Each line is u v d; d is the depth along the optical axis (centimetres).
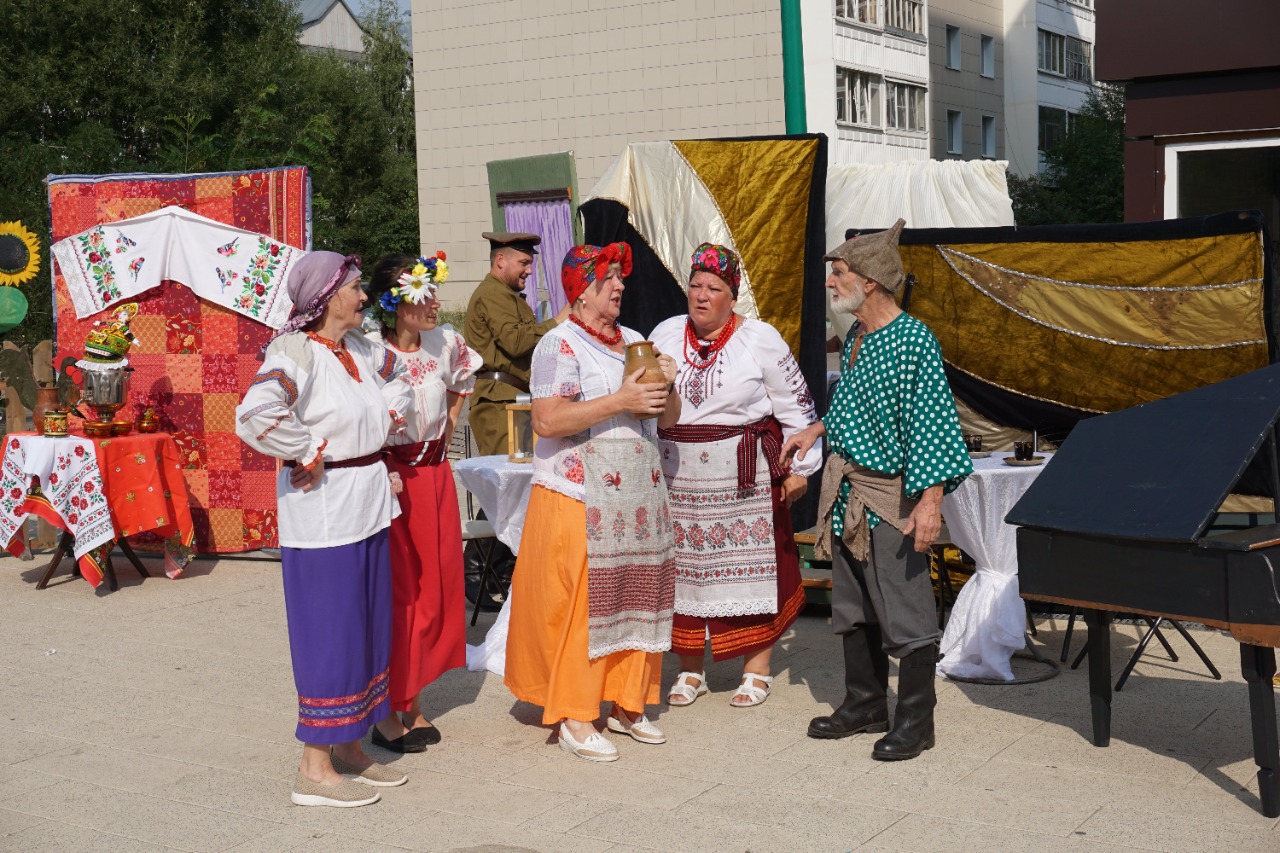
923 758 446
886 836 380
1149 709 491
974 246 610
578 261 452
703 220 671
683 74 2717
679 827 391
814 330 660
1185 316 577
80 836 393
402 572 456
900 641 443
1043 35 3778
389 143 3438
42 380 834
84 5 2025
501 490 565
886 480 445
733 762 448
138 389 809
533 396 453
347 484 412
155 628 651
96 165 1878
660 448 508
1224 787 411
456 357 480
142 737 485
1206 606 388
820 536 472
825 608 651
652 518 459
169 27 2134
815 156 657
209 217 802
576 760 455
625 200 687
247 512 810
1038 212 3206
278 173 795
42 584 744
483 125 2952
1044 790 413
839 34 2828
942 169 778
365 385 426
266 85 2223
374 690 429
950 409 433
